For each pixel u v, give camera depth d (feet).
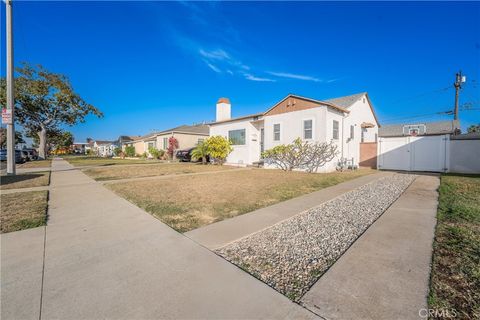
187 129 94.27
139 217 14.82
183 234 11.98
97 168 49.93
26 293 7.12
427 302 6.70
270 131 49.80
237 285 7.59
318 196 21.11
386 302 6.70
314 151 41.91
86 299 6.85
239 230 12.57
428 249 10.14
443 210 16.12
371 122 61.52
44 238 11.41
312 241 11.32
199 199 19.77
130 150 122.93
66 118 107.34
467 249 10.11
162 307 6.50
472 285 7.56
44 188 25.16
